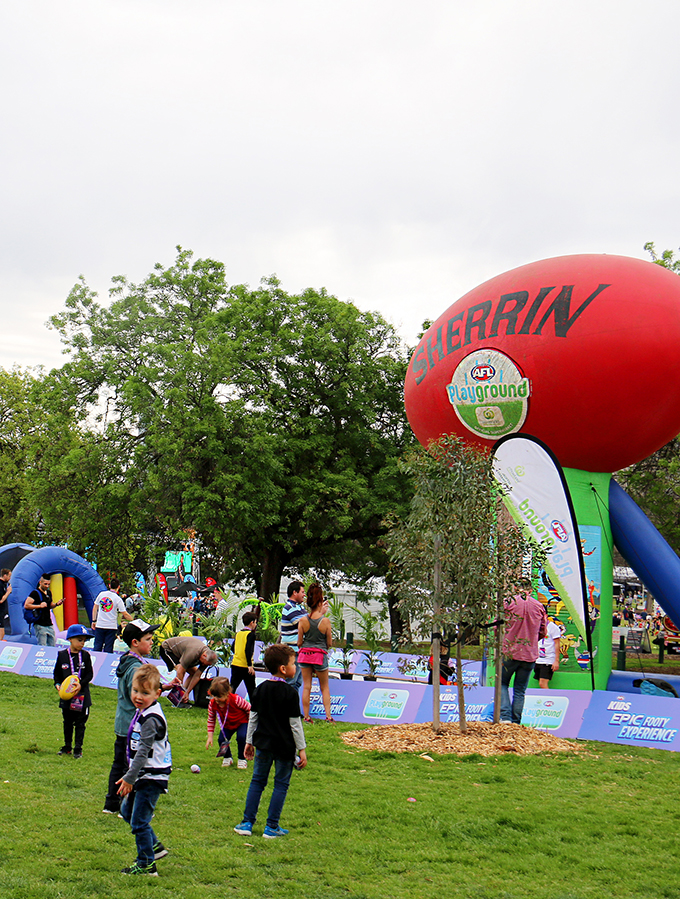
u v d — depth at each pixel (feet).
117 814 21.99
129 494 82.84
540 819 23.40
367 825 22.29
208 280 91.81
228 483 76.79
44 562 62.85
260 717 20.94
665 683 50.39
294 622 39.75
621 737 34.86
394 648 45.34
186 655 34.65
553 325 46.16
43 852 18.65
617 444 47.60
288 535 91.66
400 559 34.68
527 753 32.01
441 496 33.17
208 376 79.10
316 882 17.80
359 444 91.15
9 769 26.45
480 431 49.75
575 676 45.57
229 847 19.76
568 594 45.80
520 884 18.38
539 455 46.60
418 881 18.26
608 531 50.19
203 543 90.58
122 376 85.66
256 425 79.92
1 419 124.57
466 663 57.93
